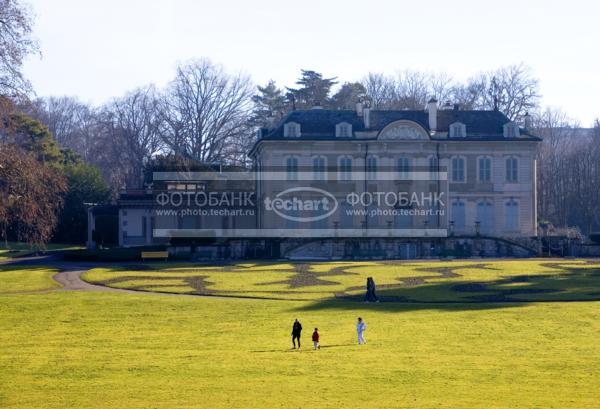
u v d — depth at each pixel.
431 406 38.72
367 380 44.41
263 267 100.88
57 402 39.97
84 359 50.03
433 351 52.31
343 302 73.31
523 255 120.50
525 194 136.25
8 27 68.69
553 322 62.16
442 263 105.19
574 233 146.00
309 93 198.12
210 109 169.38
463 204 134.88
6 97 69.19
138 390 42.31
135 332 59.44
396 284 85.06
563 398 40.22
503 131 136.50
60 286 83.44
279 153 131.62
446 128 136.75
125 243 134.25
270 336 57.94
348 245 117.88
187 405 39.09
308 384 43.53
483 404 39.09
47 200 72.56
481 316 65.00
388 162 132.50
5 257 119.75
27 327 61.41
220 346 54.28
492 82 181.00
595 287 82.06
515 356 50.66
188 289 81.00
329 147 132.38
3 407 39.12
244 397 40.69
